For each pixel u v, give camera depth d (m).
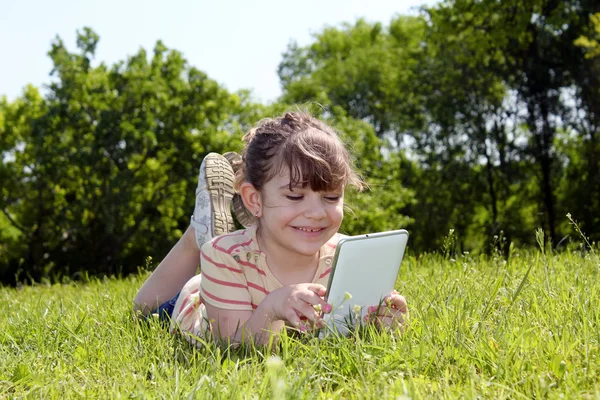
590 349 2.54
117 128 25.34
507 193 31.72
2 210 27.02
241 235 3.25
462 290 3.69
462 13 25.97
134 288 5.51
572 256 5.18
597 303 3.24
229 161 4.52
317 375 2.46
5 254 27.12
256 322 2.97
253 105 28.75
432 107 31.12
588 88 26.72
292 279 3.22
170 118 26.69
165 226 26.97
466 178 31.27
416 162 34.94
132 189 25.55
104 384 2.57
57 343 3.27
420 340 2.72
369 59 37.56
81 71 26.03
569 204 29.14
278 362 2.02
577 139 29.41
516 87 29.03
